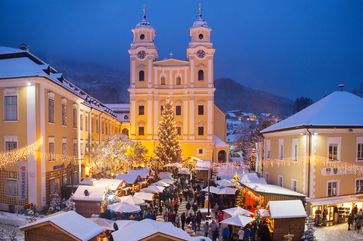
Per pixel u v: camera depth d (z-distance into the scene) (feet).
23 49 103.04
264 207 88.63
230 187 109.91
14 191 90.63
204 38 211.61
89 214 82.94
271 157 118.52
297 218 72.95
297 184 96.12
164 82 213.66
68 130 112.88
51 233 44.39
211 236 75.20
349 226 82.28
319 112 96.32
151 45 213.05
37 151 89.71
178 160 187.93
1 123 91.76
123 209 70.03
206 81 209.87
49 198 94.68
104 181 99.45
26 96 89.76
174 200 102.68
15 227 76.38
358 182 95.04
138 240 41.81
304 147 92.53
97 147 139.95
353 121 93.15
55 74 108.27
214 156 215.72
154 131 212.43
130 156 157.99
